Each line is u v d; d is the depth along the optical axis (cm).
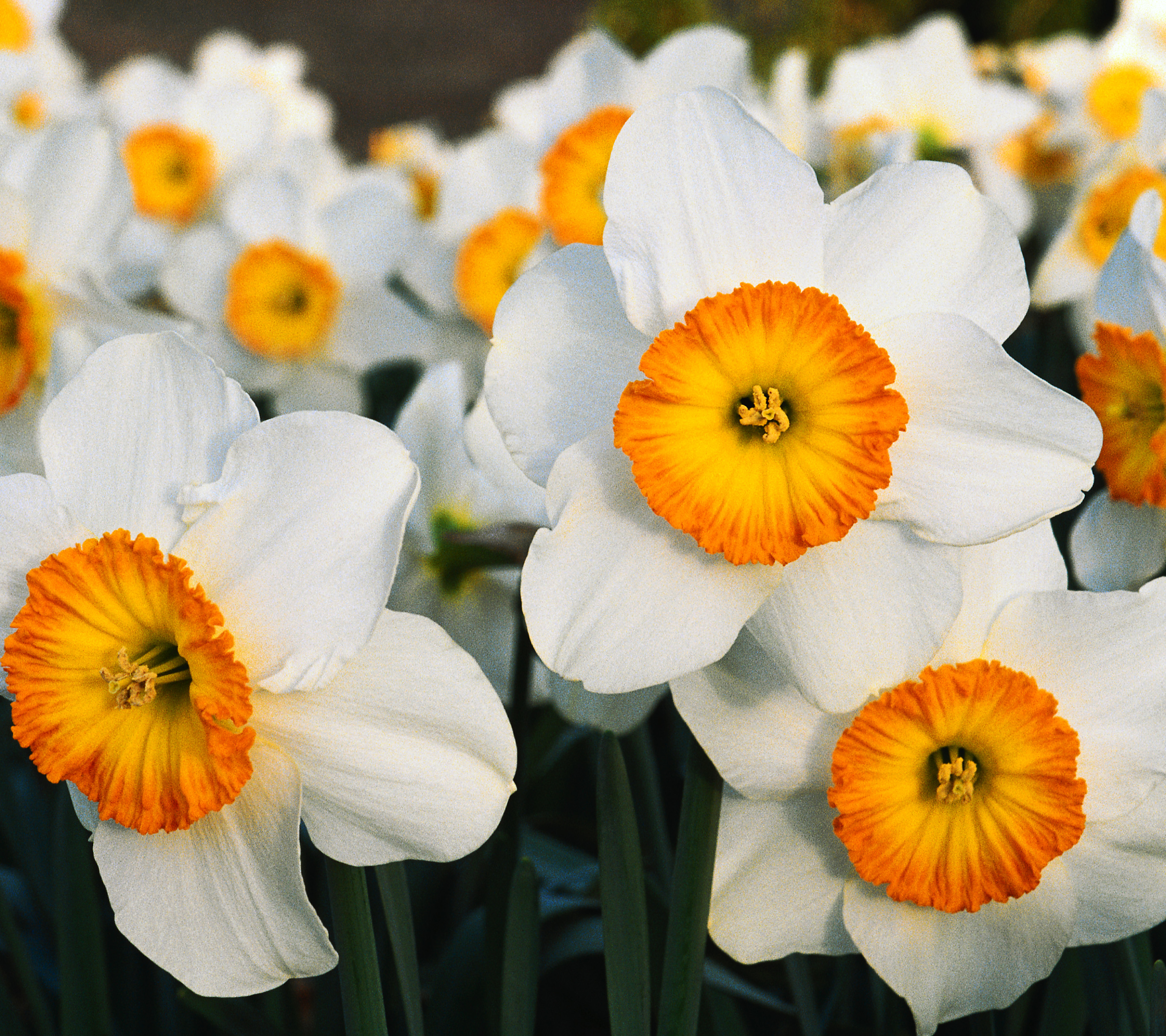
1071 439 37
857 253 39
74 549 38
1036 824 40
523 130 94
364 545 37
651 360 37
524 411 39
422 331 77
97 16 367
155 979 53
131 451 38
